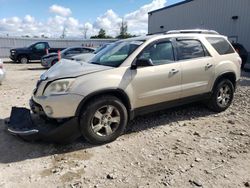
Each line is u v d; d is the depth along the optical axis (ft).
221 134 16.02
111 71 14.62
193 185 10.84
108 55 16.67
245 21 62.69
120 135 15.75
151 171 11.90
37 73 49.08
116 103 14.56
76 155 13.50
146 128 16.93
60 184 11.05
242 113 19.94
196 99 18.45
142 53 15.67
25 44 106.93
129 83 14.98
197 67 17.74
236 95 25.38
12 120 15.56
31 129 13.82
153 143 14.79
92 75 14.15
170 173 11.72
